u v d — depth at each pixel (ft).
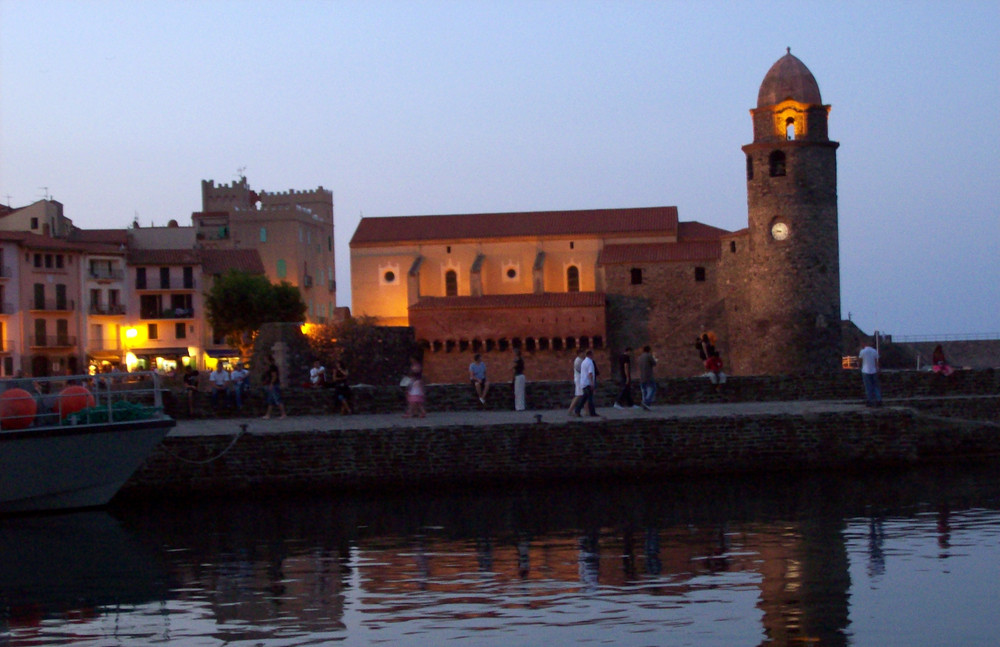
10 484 107.65
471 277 393.29
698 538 90.94
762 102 312.91
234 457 118.32
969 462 132.16
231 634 66.23
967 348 337.52
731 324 343.46
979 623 65.10
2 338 315.58
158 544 94.32
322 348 268.41
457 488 120.47
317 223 473.67
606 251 372.17
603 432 123.44
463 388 148.36
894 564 79.87
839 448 127.13
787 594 72.18
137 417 113.29
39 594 77.05
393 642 63.62
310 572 82.07
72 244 338.95
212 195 493.36
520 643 62.75
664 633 64.08
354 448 120.06
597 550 87.25
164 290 360.07
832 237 311.68
